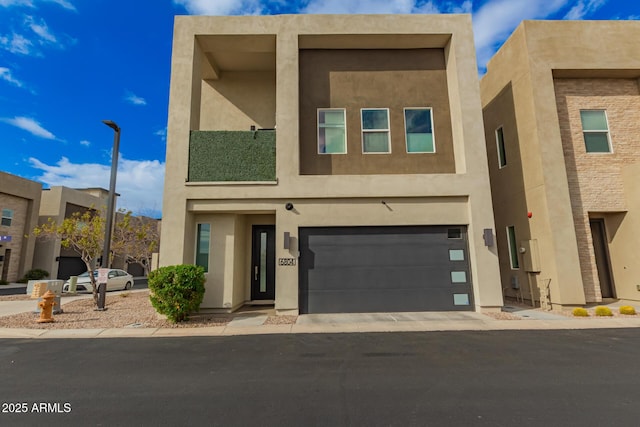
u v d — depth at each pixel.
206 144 10.71
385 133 11.40
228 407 4.05
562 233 10.73
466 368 5.40
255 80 13.70
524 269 11.81
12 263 25.08
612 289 11.68
